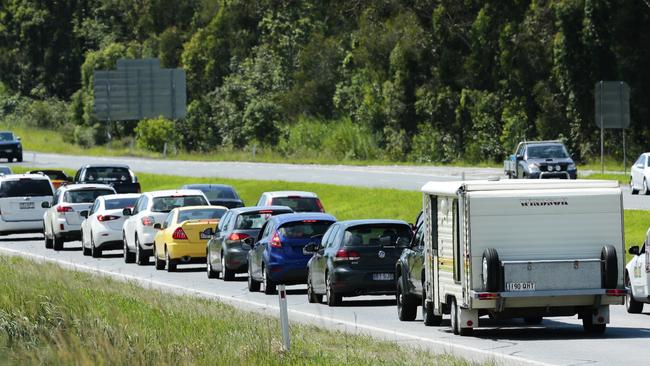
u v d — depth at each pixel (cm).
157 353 3759
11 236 13175
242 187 16025
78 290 5944
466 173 17525
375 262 6391
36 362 3572
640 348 4466
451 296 5047
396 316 5944
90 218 10412
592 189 4891
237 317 5206
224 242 8112
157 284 7881
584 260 4834
